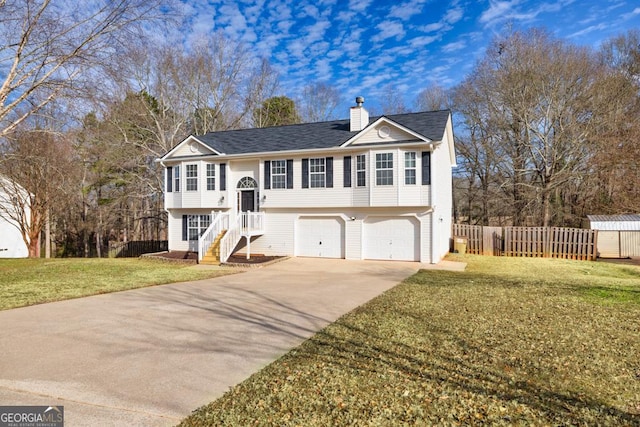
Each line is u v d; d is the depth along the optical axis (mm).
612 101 23922
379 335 6004
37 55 12047
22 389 4141
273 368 4715
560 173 25562
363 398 3863
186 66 28828
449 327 6395
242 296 9453
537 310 7574
